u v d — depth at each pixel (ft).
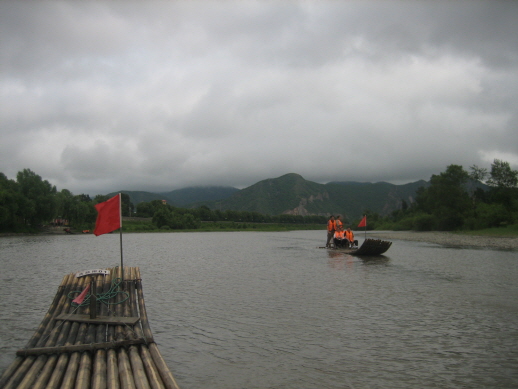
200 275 80.38
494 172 319.06
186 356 32.45
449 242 192.75
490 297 55.06
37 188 331.57
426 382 27.40
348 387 26.68
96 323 35.17
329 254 131.44
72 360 27.66
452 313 45.96
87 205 403.95
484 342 35.60
